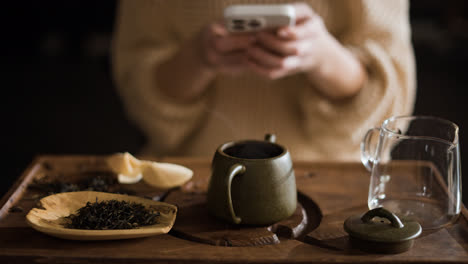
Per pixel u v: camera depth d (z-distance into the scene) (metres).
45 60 4.57
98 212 0.91
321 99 1.37
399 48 1.39
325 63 1.28
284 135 1.42
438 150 0.93
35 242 0.89
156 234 0.89
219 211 0.92
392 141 0.94
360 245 0.88
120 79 1.46
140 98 1.40
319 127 1.38
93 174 1.08
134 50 1.45
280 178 0.91
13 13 4.65
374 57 1.35
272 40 1.18
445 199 0.93
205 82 1.36
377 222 0.89
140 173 1.04
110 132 3.18
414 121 0.95
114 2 4.73
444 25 4.58
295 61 1.21
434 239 0.90
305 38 1.22
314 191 1.04
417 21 4.91
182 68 1.33
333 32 1.42
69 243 0.89
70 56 4.68
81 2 4.71
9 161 2.75
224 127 1.43
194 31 1.42
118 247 0.89
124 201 0.93
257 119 1.42
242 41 1.21
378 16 1.37
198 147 1.45
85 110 3.54
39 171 1.09
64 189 1.01
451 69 4.11
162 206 0.94
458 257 0.87
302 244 0.90
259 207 0.91
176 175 1.02
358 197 1.02
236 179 0.91
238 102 1.42
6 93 3.80
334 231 0.92
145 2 1.41
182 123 1.42
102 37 4.84
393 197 0.95
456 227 0.93
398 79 1.40
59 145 2.99
